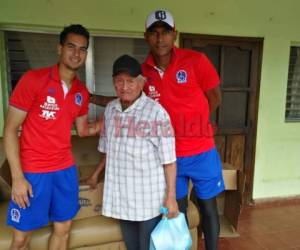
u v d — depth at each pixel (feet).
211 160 6.23
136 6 8.73
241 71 10.21
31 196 5.04
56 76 4.94
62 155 5.30
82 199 6.45
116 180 5.45
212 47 9.85
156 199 5.38
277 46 10.13
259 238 8.57
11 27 8.11
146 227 5.50
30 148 5.02
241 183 8.22
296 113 11.19
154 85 5.79
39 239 5.91
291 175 11.12
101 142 5.94
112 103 5.66
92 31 8.69
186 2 9.09
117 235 6.37
